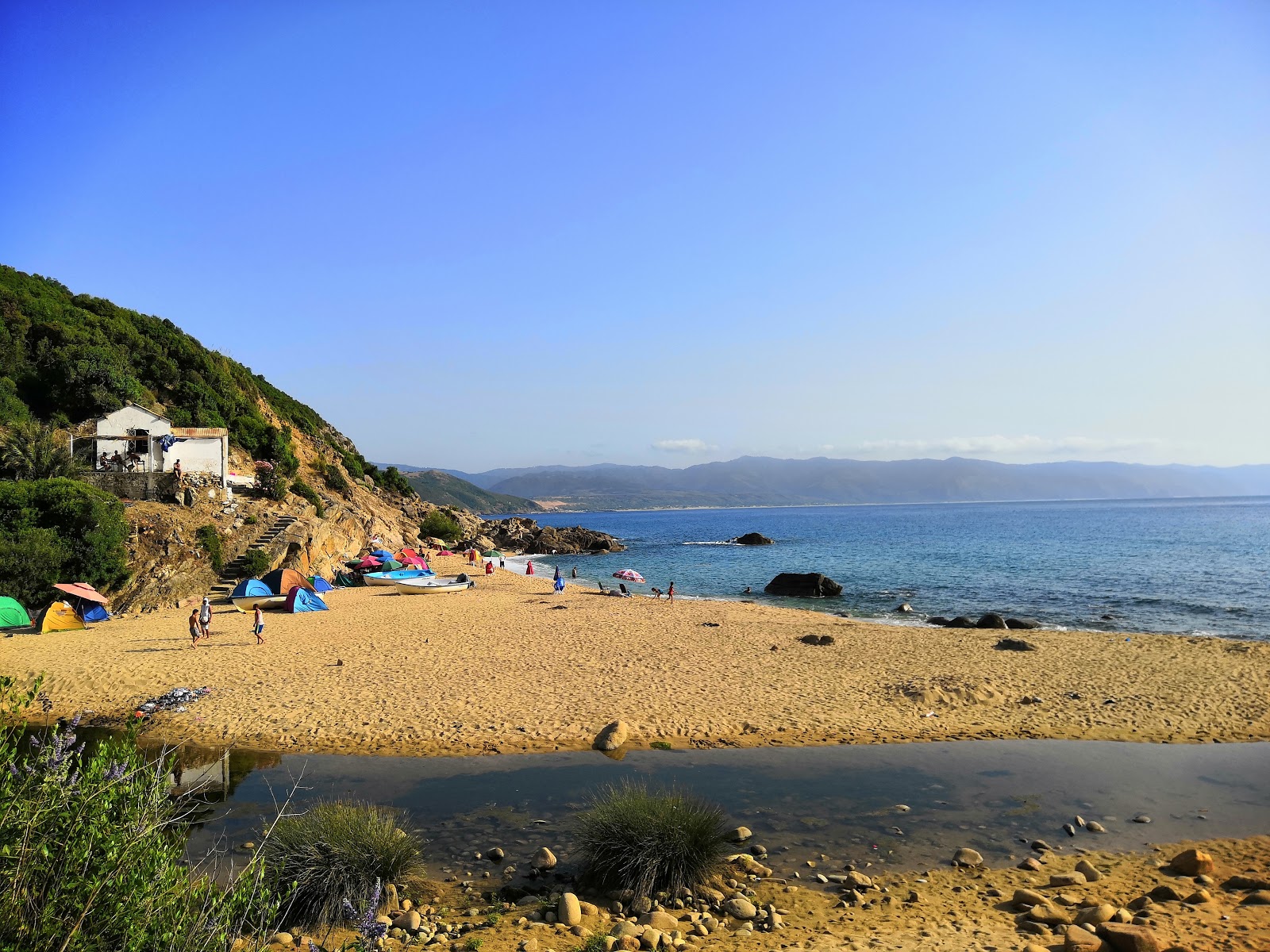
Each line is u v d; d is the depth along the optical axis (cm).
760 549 9438
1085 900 886
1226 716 1716
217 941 579
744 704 1833
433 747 1566
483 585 4916
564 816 1205
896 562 6638
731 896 930
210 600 3688
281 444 6331
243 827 1153
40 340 5184
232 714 1780
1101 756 1470
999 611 3722
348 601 3966
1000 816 1180
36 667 2228
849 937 800
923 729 1653
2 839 507
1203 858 950
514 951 779
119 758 596
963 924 827
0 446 4016
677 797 1058
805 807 1232
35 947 489
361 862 912
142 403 5431
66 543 3338
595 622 3133
